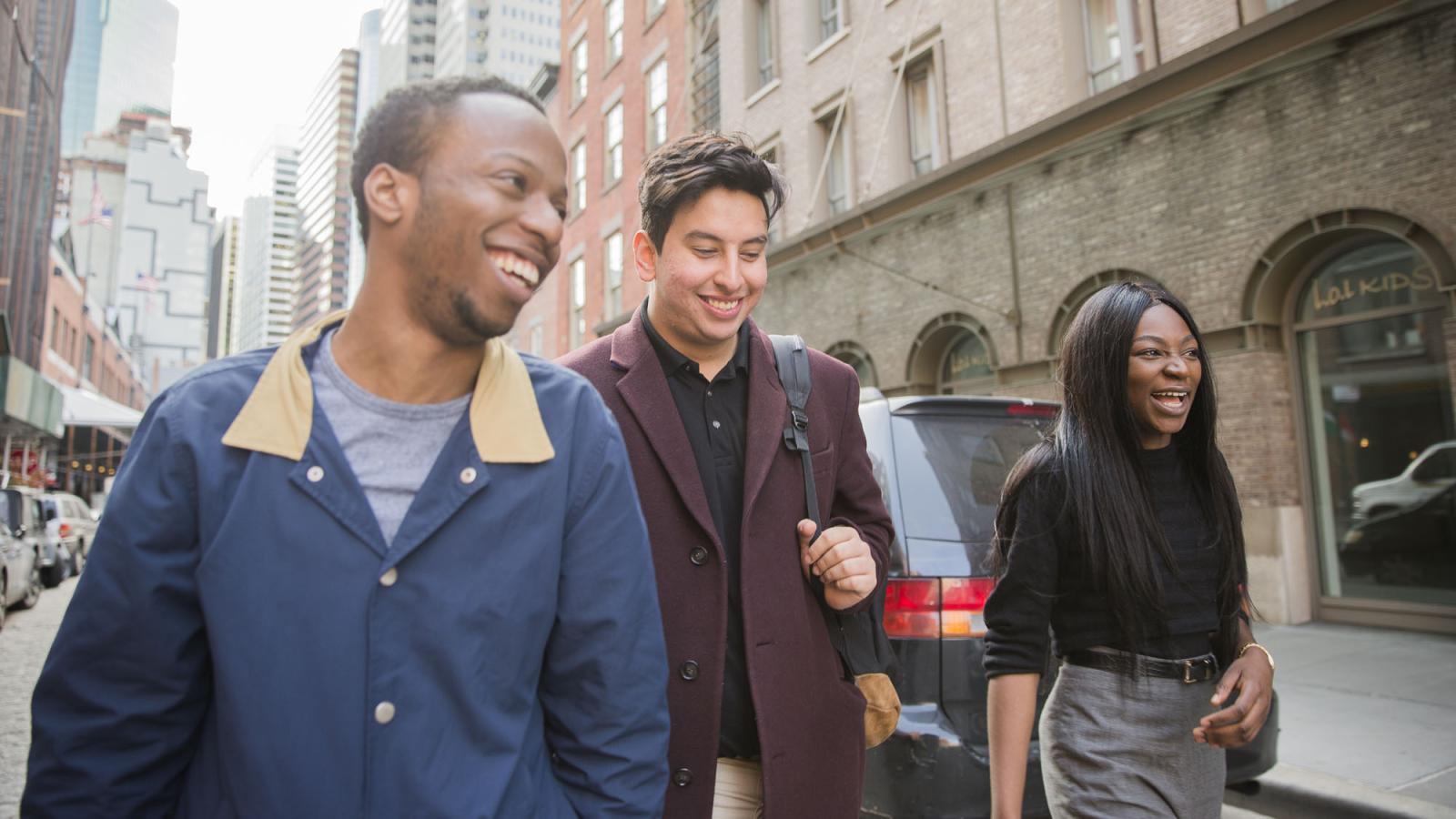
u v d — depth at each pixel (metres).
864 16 11.73
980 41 9.80
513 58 117.38
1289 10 6.36
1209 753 1.63
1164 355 1.67
